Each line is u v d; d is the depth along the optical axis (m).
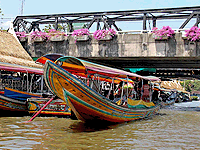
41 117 13.01
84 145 7.50
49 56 11.14
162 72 28.53
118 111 10.85
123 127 10.84
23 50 21.59
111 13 23.02
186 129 10.91
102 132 9.48
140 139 8.59
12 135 8.46
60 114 12.98
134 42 20.27
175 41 19.27
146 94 15.40
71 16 24.33
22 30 26.53
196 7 20.62
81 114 10.29
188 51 19.02
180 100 40.31
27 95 13.95
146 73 28.16
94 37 21.05
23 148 6.95
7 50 18.92
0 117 12.70
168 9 21.39
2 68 12.74
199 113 19.03
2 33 21.22
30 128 9.83
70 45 22.08
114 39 20.77
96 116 10.30
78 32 21.31
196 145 7.96
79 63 9.90
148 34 19.91
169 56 19.42
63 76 8.75
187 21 20.83
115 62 24.45
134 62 23.75
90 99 9.47
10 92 13.18
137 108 12.86
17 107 13.43
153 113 16.27
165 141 8.41
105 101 9.84
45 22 27.19
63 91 9.31
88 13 23.70
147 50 19.94
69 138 8.30
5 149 6.79
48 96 13.91
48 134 8.82
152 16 24.20
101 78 14.20
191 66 24.25
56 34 22.33
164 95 34.78
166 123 12.70
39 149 6.93
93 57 21.73
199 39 18.58
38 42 23.00
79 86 8.98
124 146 7.57
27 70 14.03
